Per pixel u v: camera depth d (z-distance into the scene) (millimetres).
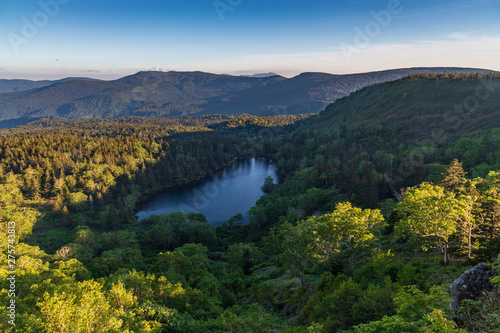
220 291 45500
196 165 184750
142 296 34750
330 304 25875
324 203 99625
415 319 17062
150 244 92625
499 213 32281
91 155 176875
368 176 101500
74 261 56344
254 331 27344
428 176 84938
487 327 11758
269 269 58969
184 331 28719
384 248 44406
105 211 118000
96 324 20906
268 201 108812
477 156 94562
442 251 35062
